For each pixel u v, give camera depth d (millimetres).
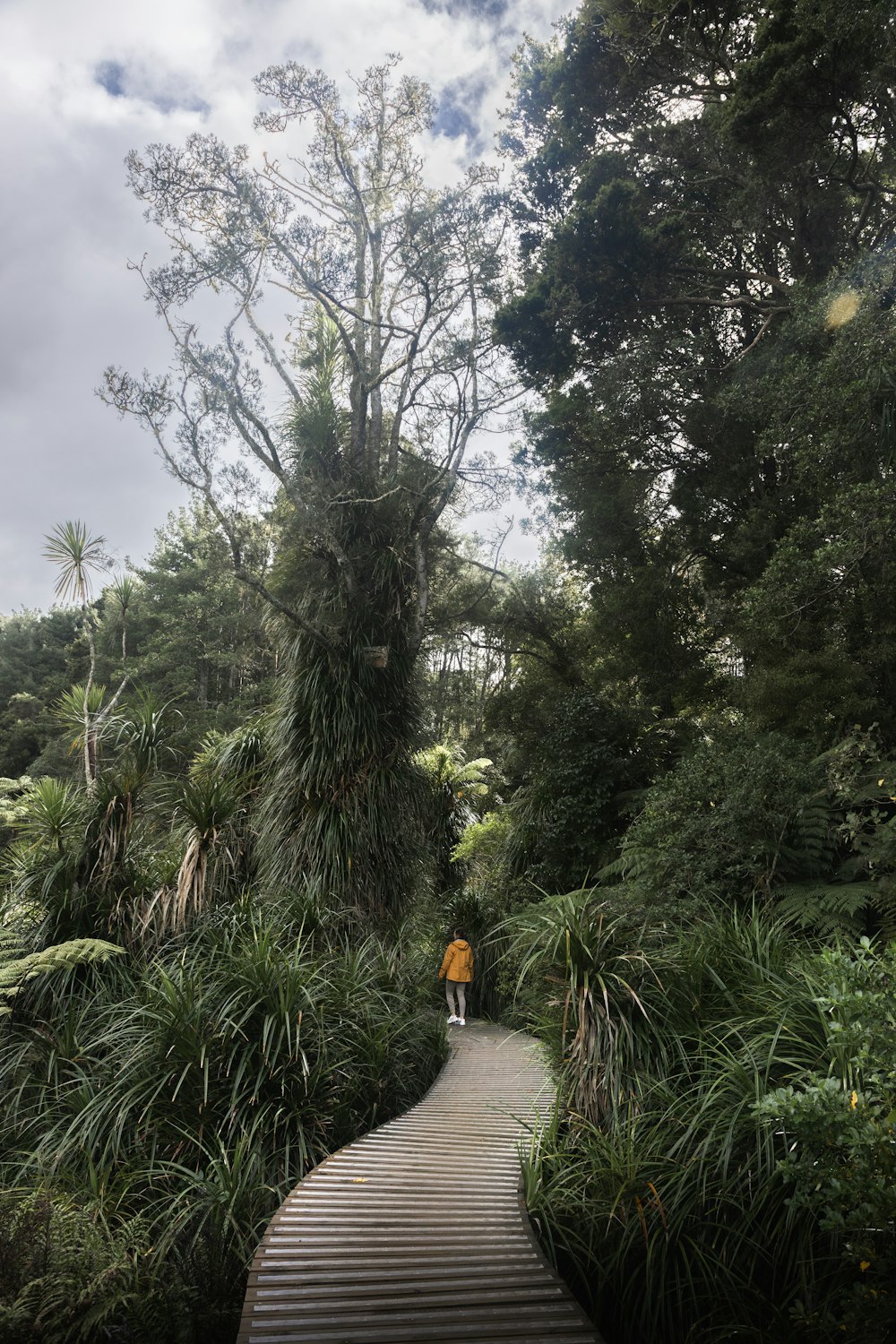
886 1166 3422
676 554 15664
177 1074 6105
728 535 14898
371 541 12148
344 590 11727
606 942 5766
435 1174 5203
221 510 11148
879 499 9125
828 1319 3555
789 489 13664
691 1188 4480
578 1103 5297
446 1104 6887
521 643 17609
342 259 12281
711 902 8359
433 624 13695
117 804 9141
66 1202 5062
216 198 11766
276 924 8688
